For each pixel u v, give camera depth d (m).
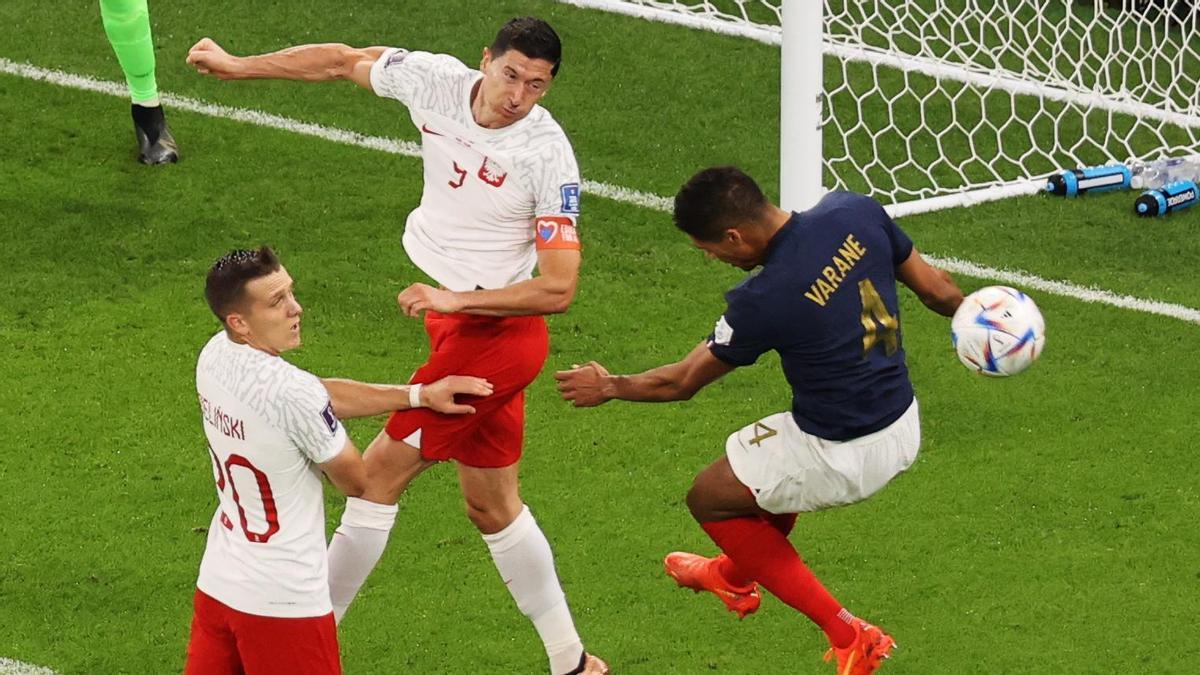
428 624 19.36
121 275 26.70
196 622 15.59
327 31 34.91
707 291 27.06
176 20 34.94
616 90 33.53
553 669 18.34
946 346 25.67
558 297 16.44
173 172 29.72
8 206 28.36
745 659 18.81
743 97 33.53
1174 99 35.00
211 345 15.11
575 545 20.84
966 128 33.09
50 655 18.59
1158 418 23.73
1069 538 20.95
